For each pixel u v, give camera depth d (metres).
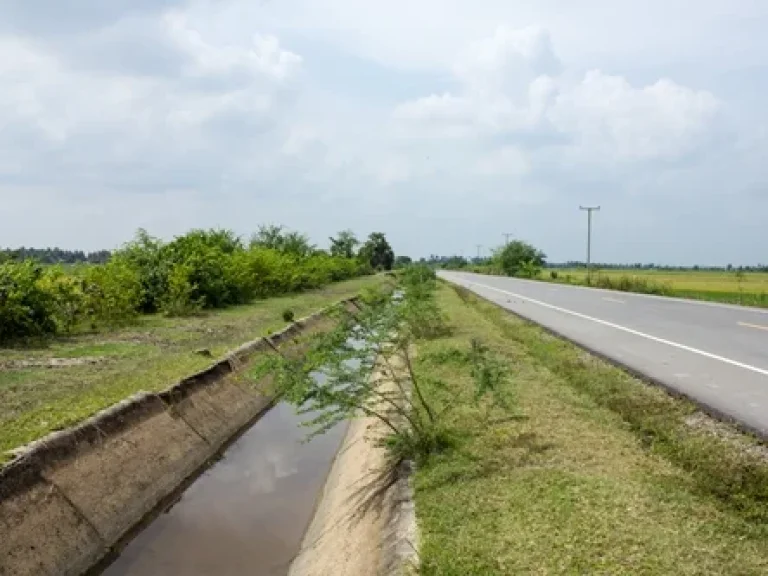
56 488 7.23
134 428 9.36
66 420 8.38
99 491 7.86
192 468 10.13
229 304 26.72
